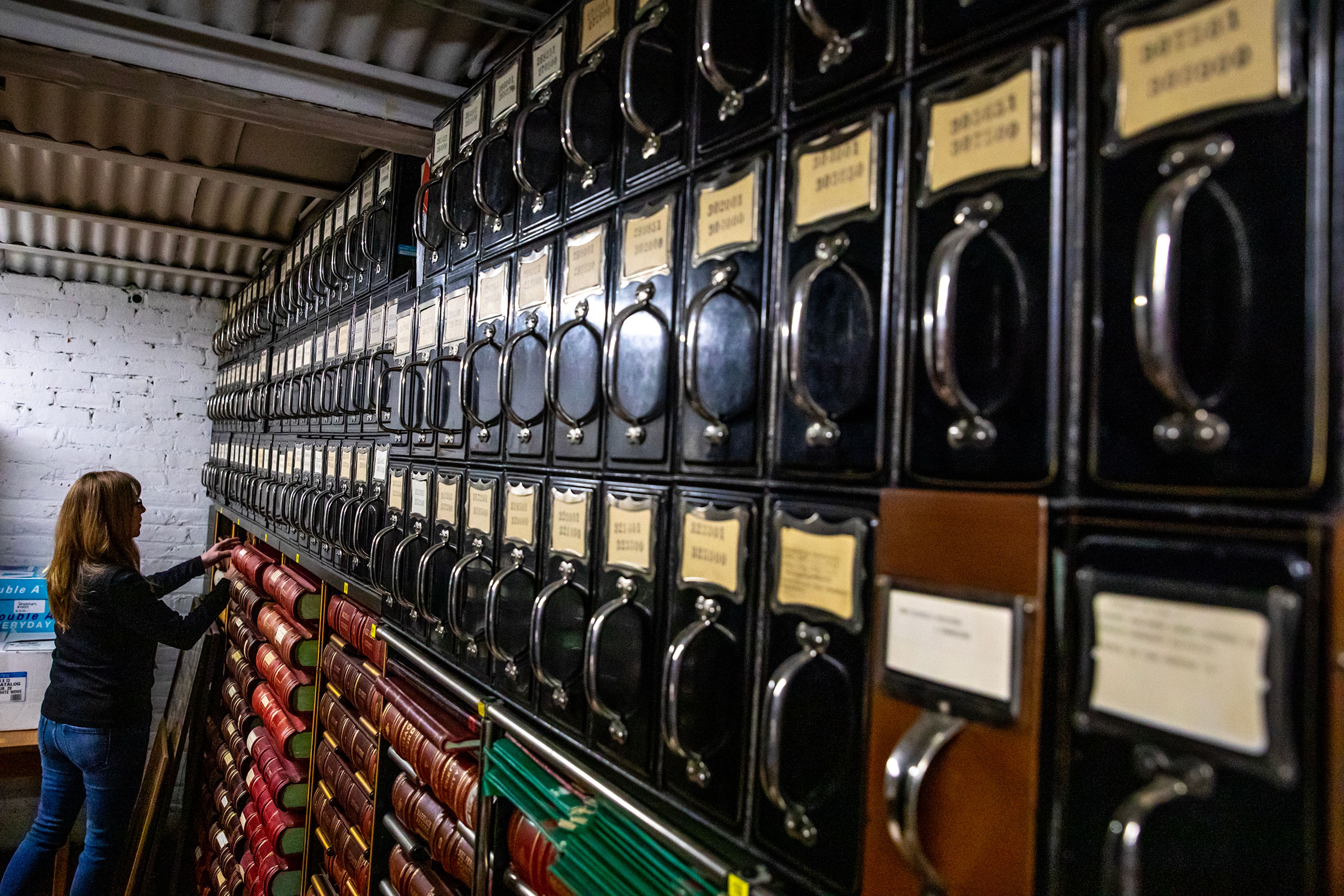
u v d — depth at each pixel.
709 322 0.80
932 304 0.53
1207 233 0.43
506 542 1.16
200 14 1.55
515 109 1.22
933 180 0.59
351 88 1.70
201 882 2.96
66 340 4.14
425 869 1.37
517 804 0.99
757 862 0.71
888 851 0.57
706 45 0.77
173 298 4.38
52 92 2.19
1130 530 0.46
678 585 0.82
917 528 0.57
